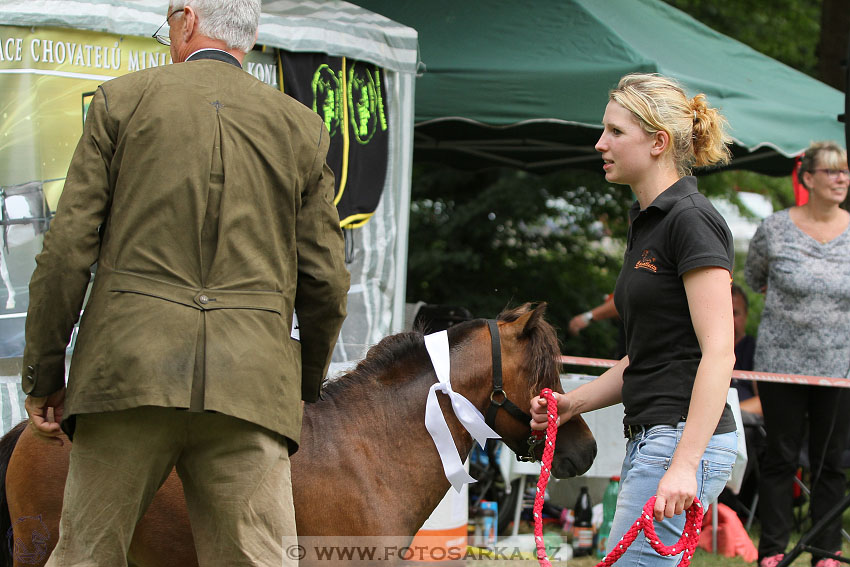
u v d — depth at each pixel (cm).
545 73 980
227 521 389
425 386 470
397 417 465
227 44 416
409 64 836
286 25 745
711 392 399
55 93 661
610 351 1816
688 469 398
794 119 1062
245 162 388
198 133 382
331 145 771
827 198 865
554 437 453
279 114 404
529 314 477
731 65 1174
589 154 1473
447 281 1823
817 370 852
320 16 791
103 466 379
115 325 370
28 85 649
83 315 386
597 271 1877
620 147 444
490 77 991
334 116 776
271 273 392
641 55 988
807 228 879
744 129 1020
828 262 861
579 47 1014
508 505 925
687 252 415
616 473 889
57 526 452
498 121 988
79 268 374
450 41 1045
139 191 376
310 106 761
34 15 644
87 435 382
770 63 1239
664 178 445
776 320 877
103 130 384
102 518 381
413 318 1015
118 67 689
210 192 381
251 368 379
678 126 439
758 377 831
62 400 416
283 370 391
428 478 462
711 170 1416
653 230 435
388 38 817
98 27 670
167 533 448
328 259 412
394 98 829
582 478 922
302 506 442
